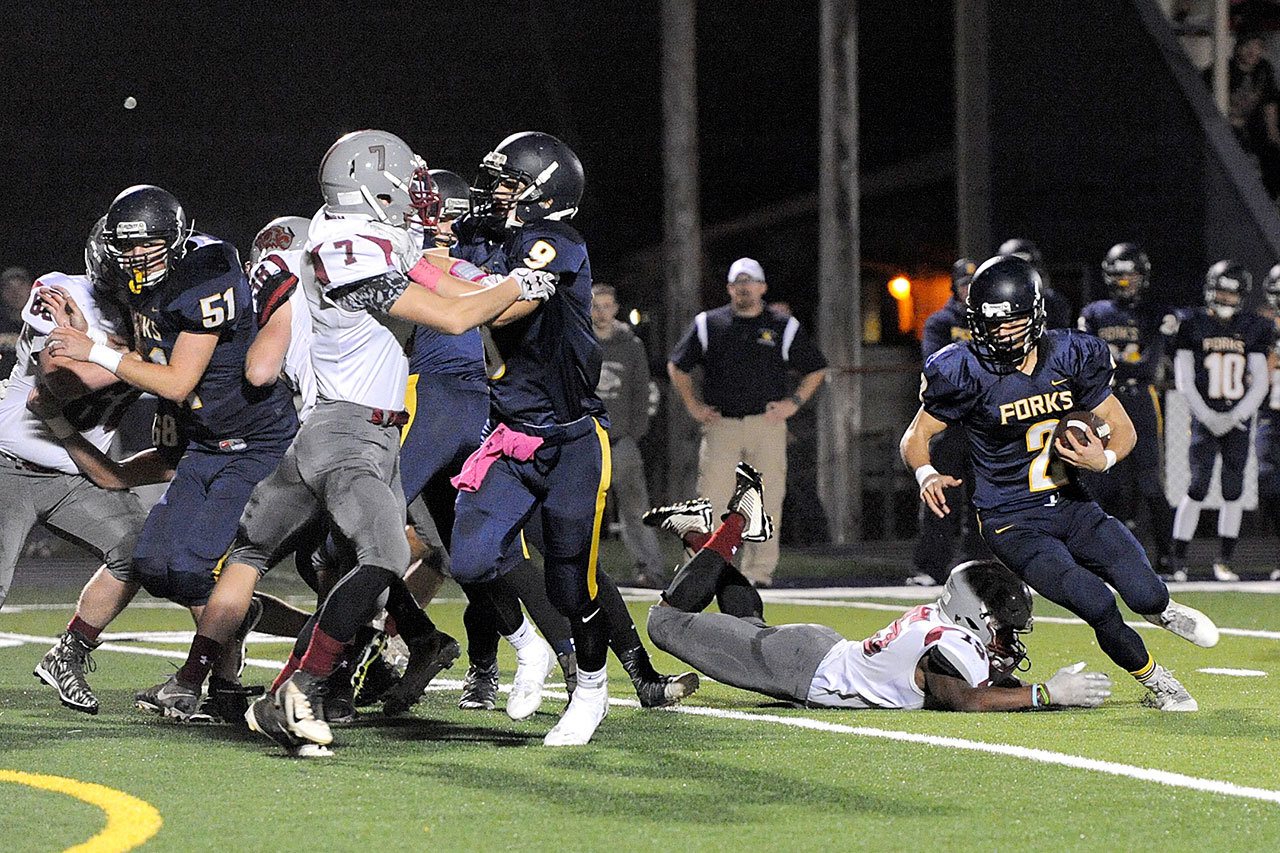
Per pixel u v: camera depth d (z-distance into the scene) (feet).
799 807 60.34
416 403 81.82
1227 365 148.77
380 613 76.28
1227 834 56.70
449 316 67.21
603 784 64.03
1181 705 80.12
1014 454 81.46
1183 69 220.64
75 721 78.23
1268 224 213.46
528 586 76.43
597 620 72.02
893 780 64.69
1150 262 219.20
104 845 54.95
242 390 76.28
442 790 63.00
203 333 74.23
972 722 77.05
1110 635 79.82
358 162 68.85
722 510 143.95
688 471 182.39
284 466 71.72
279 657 99.91
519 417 70.44
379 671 80.53
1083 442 79.36
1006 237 221.05
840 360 196.65
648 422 148.66
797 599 135.85
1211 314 149.79
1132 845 55.31
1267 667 96.12
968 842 55.62
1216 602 131.85
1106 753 69.82
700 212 280.10
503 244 72.13
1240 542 191.83
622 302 268.00
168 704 76.38
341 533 71.20
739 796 62.03
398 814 59.26
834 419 188.44
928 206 264.93
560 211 71.97
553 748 71.15
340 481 69.62
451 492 83.56
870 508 193.26
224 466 77.00
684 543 86.89
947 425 82.43
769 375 143.43
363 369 70.38
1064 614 121.90
